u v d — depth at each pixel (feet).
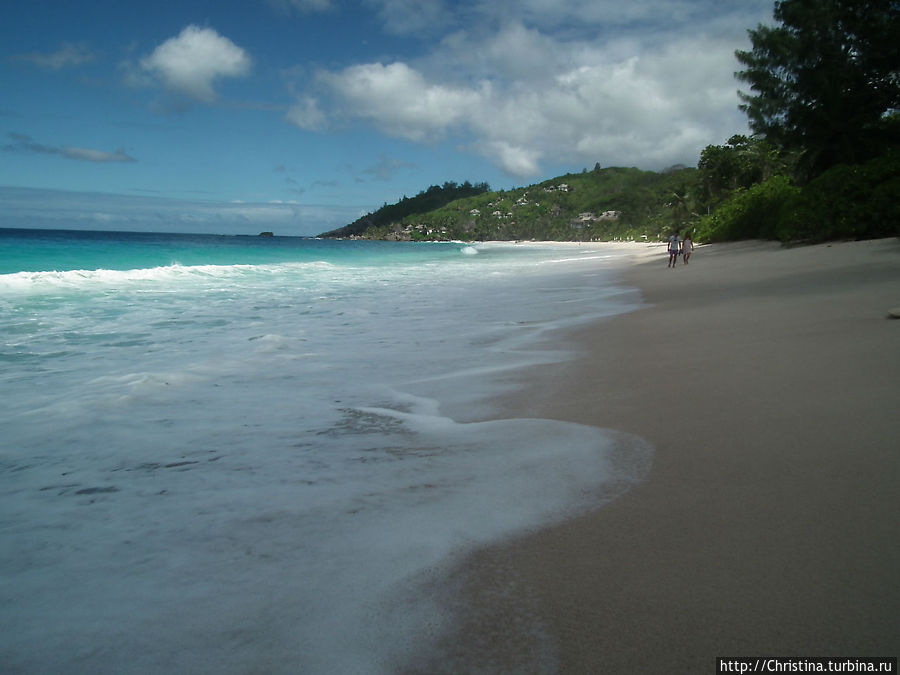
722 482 8.56
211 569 6.80
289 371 18.21
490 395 14.88
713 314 25.98
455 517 7.99
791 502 7.75
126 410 13.84
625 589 6.13
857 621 5.42
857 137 92.07
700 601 5.85
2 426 12.55
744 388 13.34
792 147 103.55
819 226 67.62
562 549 7.01
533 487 8.89
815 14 91.09
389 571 6.66
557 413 12.92
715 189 211.41
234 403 14.48
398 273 72.59
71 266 72.33
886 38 85.35
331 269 78.74
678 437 10.63
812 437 9.89
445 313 32.81
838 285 30.66
